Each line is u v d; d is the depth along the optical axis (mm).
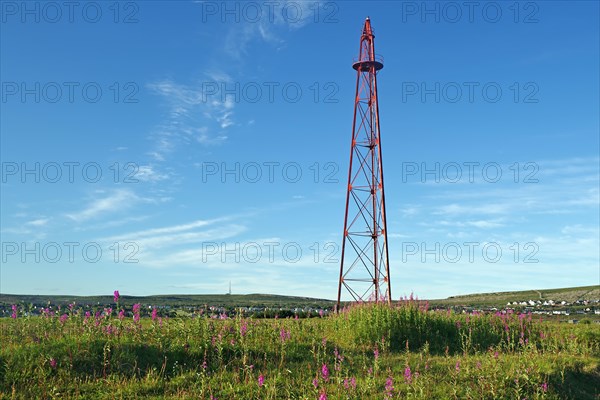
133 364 15539
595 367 19328
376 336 21984
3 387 13477
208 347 17500
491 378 16500
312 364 17516
